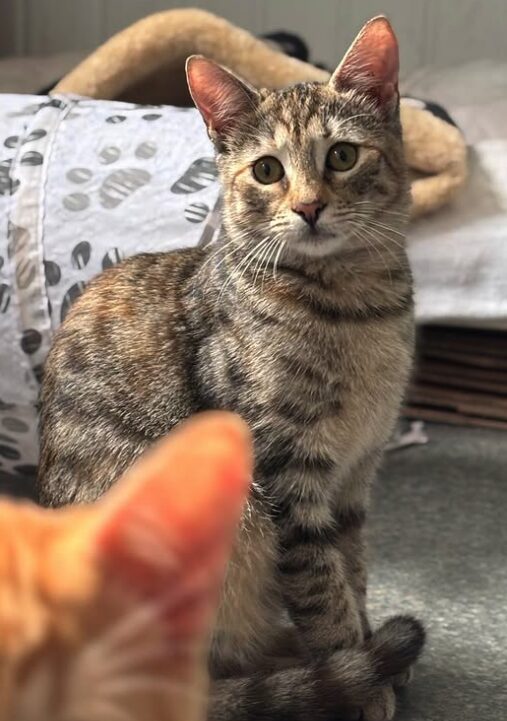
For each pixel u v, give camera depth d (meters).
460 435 0.67
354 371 0.38
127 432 0.39
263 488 0.38
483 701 0.38
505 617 0.44
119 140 0.51
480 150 0.66
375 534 0.52
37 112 0.53
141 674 0.13
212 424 0.14
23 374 0.50
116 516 0.13
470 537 0.52
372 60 0.39
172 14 0.59
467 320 0.62
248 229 0.39
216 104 0.40
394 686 0.39
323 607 0.39
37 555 0.13
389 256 0.39
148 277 0.43
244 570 0.38
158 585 0.13
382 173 0.38
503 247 0.61
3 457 0.54
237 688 0.36
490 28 0.98
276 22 1.02
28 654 0.13
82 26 1.05
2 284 0.49
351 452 0.39
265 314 0.38
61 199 0.49
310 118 0.38
